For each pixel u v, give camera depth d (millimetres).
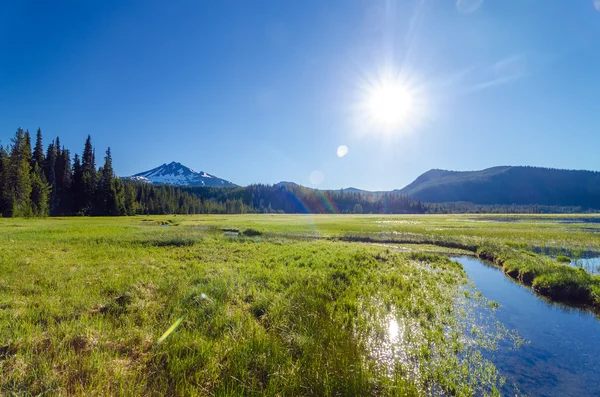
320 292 12383
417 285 14719
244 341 7699
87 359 6492
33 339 7148
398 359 7734
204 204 167000
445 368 7383
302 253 22188
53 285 11984
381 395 6105
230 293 11797
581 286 13453
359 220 84750
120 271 14891
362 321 9836
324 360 7117
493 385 6855
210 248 24031
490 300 13195
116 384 5836
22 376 5793
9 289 11250
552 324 10547
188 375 6379
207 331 8344
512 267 19062
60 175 95312
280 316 9641
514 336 9477
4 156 70438
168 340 7539
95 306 9719
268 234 37656
